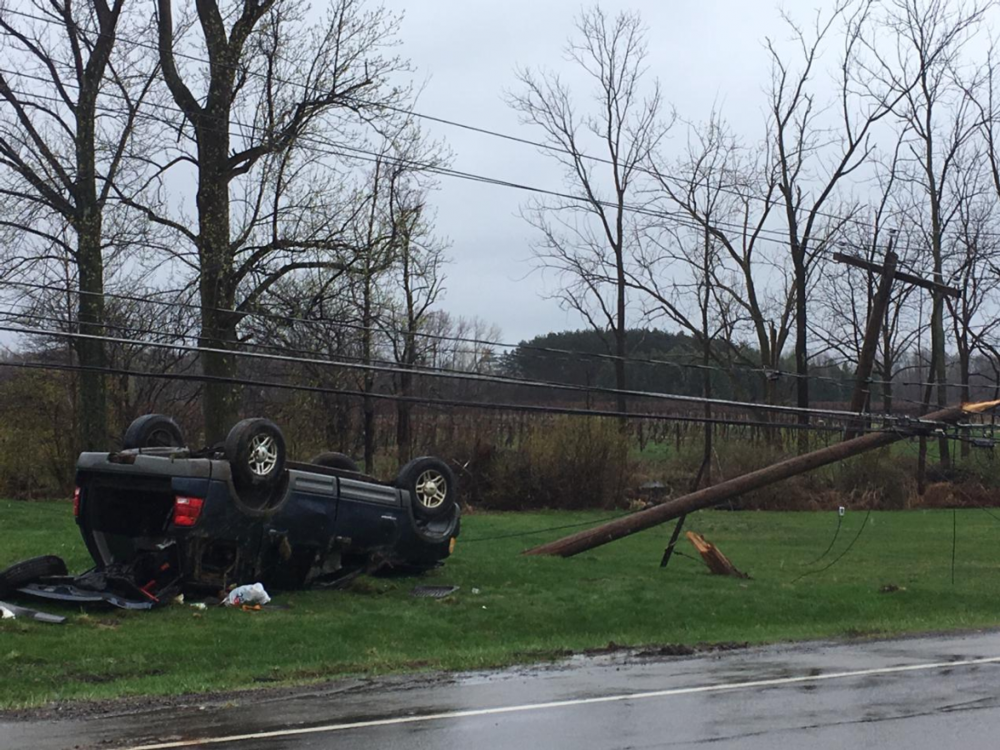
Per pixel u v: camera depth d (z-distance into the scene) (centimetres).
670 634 1484
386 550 1684
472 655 1256
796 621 1658
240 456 1426
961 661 1234
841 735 835
